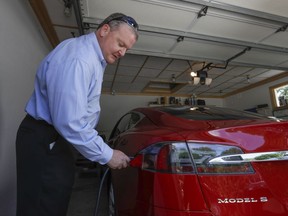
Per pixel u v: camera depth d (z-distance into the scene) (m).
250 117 1.43
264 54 4.37
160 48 3.88
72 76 0.89
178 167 0.93
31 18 2.88
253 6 2.76
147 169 1.05
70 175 1.12
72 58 0.92
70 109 0.87
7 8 2.00
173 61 5.05
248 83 7.30
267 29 3.33
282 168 0.94
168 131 1.13
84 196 2.66
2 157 1.77
